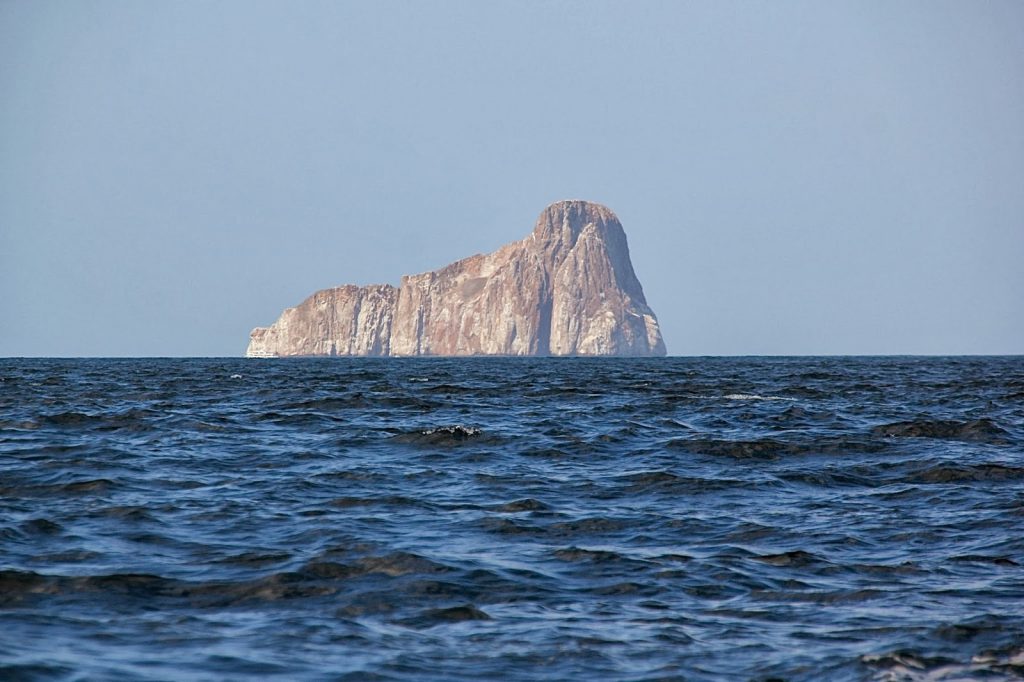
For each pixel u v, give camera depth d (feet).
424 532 274.36
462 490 342.85
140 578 223.10
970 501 319.88
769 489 347.56
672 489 346.95
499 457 420.36
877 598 213.05
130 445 447.83
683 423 554.46
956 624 193.16
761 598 214.48
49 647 176.35
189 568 232.32
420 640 186.09
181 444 453.58
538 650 181.06
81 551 246.68
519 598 213.87
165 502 313.73
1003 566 239.09
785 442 450.71
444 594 215.51
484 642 185.26
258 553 246.27
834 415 601.62
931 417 587.27
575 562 243.60
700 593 218.59
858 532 277.64
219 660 172.86
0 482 347.15
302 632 189.26
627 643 184.96
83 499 317.63
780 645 183.73
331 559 240.32
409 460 410.72
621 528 283.59
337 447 447.01
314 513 299.17
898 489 345.92
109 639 182.50
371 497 326.85
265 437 481.87
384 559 241.35
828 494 338.34
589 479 366.02
